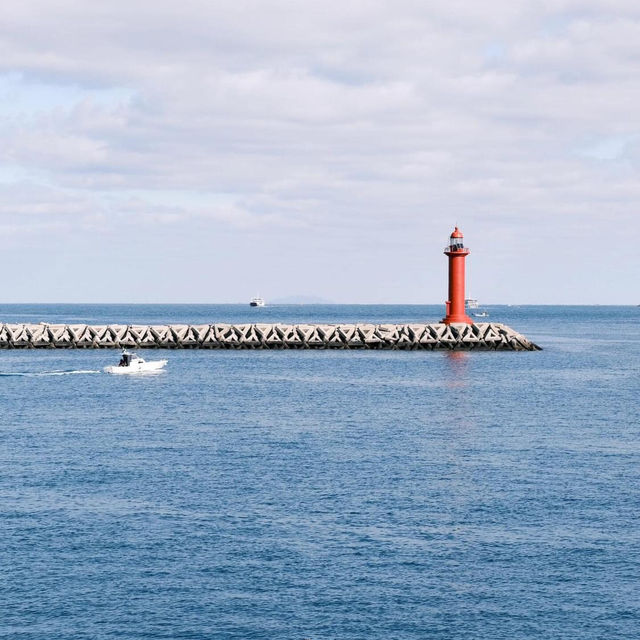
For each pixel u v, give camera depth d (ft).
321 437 192.13
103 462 162.61
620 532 119.55
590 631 90.58
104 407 244.42
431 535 118.21
